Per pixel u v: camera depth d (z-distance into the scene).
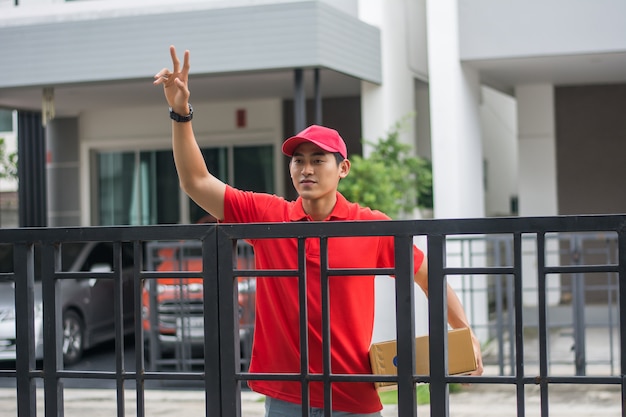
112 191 17.77
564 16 12.47
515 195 23.31
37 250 12.70
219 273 4.07
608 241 11.17
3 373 4.31
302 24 11.73
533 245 15.66
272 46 11.81
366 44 13.03
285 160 16.80
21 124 16.39
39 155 16.59
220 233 4.06
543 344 3.80
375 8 13.55
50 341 4.25
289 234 3.99
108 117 17.59
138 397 4.18
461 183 12.87
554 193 16.09
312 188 4.55
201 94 15.61
